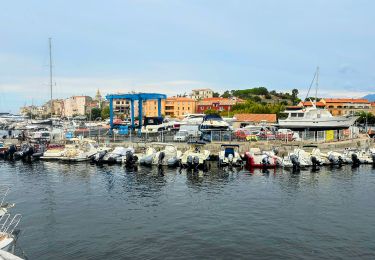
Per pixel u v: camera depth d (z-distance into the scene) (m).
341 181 34.62
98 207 25.61
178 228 21.28
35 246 18.69
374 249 18.45
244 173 38.56
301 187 31.83
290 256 17.55
